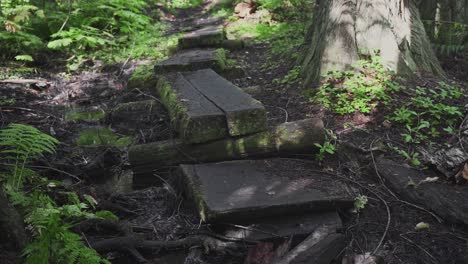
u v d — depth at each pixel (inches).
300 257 115.3
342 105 189.9
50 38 342.3
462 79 228.1
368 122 179.3
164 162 159.6
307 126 162.6
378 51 207.2
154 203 147.9
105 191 149.2
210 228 131.0
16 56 279.9
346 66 208.1
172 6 593.6
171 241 126.2
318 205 132.2
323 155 158.7
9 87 240.1
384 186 148.3
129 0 418.0
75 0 374.9
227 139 159.5
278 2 410.3
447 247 122.6
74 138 191.2
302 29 341.1
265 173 149.5
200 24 447.5
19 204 110.0
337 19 211.5
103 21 389.1
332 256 119.9
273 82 238.8
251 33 380.2
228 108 161.0
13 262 92.7
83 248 97.5
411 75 206.8
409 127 169.9
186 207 142.9
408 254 121.3
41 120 202.7
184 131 157.2
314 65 217.3
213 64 260.1
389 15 209.9
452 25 246.7
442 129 173.8
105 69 298.2
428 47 224.5
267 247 122.3
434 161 151.0
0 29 304.7
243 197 133.2
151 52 332.5
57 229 95.2
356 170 156.6
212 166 153.1
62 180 151.6
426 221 132.6
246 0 441.1
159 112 205.9
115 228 129.1
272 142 159.8
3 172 127.8
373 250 123.0
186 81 211.0
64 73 286.8
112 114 209.6
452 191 139.6
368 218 134.9
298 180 145.3
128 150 166.9
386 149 163.9
